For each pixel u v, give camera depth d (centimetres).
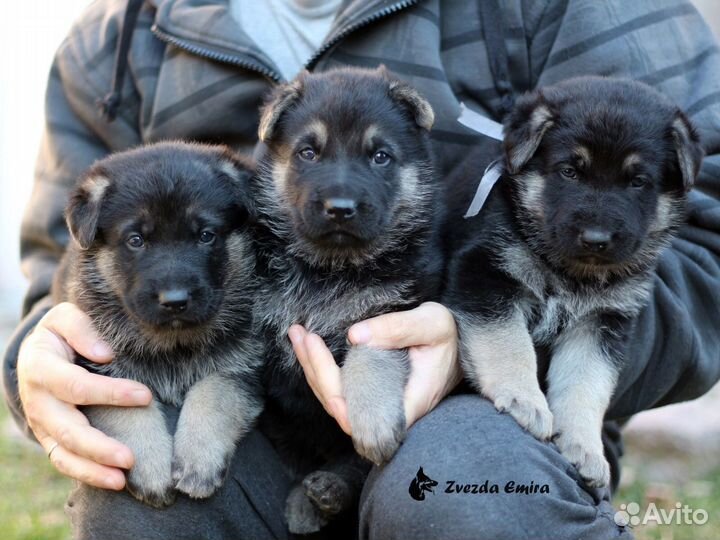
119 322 73
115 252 73
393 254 76
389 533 59
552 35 84
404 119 77
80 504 66
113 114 88
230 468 67
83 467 64
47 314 74
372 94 76
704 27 84
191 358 74
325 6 87
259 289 77
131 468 64
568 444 67
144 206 71
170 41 85
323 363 68
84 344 71
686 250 79
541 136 74
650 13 83
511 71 85
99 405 67
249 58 82
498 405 66
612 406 76
